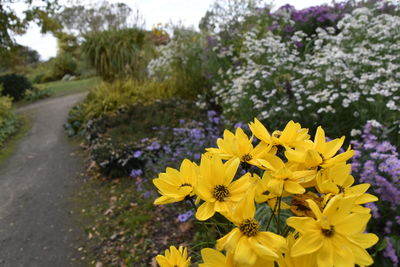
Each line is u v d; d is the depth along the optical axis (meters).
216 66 6.01
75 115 7.80
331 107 3.05
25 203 4.45
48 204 4.30
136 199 3.84
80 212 3.91
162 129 5.21
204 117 5.67
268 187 0.70
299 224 0.63
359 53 3.42
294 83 3.55
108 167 4.70
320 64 3.52
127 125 5.96
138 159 4.53
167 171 0.86
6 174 5.67
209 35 7.10
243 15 6.30
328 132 3.14
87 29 10.54
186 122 5.39
